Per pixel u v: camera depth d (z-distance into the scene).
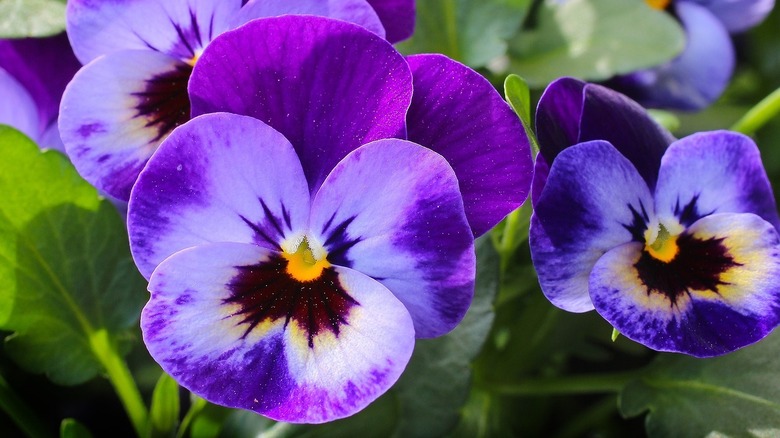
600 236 0.14
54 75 0.17
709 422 0.16
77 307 0.16
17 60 0.17
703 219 0.15
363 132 0.14
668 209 0.15
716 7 0.21
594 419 0.19
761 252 0.14
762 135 0.22
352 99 0.13
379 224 0.13
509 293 0.18
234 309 0.13
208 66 0.13
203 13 0.14
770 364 0.16
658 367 0.17
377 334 0.13
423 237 0.13
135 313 0.17
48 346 0.16
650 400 0.16
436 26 0.19
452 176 0.13
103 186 0.15
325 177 0.14
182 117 0.15
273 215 0.13
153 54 0.15
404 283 0.13
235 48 0.13
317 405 0.13
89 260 0.16
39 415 0.19
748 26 0.21
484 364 0.18
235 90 0.13
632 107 0.15
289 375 0.13
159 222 0.13
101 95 0.15
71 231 0.16
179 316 0.13
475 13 0.19
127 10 0.15
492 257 0.16
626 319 0.14
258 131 0.13
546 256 0.14
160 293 0.13
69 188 0.16
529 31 0.19
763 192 0.15
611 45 0.19
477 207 0.14
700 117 0.22
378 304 0.13
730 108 0.23
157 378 0.19
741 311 0.14
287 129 0.14
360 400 0.13
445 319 0.13
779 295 0.14
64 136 0.15
